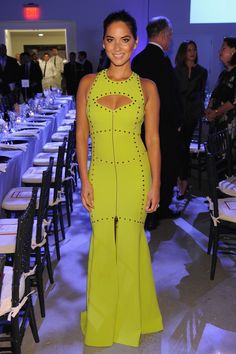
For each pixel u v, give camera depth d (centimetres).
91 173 187
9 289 171
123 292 200
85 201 188
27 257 176
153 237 336
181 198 424
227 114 369
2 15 892
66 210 364
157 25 304
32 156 375
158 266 288
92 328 204
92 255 196
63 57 1230
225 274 277
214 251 266
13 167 302
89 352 203
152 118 182
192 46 419
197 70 426
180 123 335
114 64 171
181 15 854
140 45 892
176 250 312
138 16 877
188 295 252
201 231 348
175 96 319
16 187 311
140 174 183
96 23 895
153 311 214
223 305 242
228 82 366
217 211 258
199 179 459
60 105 620
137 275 197
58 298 249
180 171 416
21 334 177
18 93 687
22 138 374
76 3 886
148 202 189
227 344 209
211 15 844
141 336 214
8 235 217
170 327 221
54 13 892
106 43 169
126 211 187
